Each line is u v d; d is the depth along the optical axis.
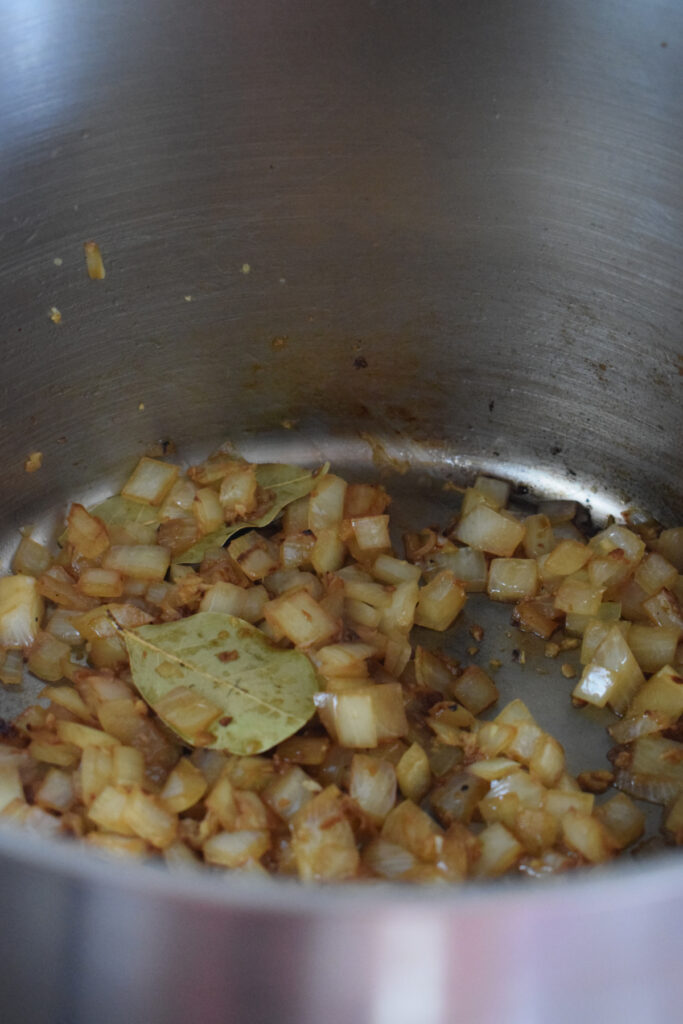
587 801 0.33
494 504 0.42
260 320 0.42
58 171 0.38
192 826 0.33
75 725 0.34
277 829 0.33
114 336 0.41
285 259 0.41
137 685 0.36
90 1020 0.29
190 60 0.37
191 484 0.41
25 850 0.26
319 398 0.44
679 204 0.38
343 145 0.39
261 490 0.42
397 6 0.37
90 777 0.33
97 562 0.40
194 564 0.40
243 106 0.38
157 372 0.42
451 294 0.42
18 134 0.37
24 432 0.40
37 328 0.39
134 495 0.41
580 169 0.39
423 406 0.44
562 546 0.39
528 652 0.38
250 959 0.27
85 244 0.39
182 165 0.39
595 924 0.26
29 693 0.37
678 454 0.42
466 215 0.40
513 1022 0.28
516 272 0.41
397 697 0.35
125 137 0.38
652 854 0.34
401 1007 0.27
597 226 0.40
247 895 0.25
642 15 0.36
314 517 0.41
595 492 0.43
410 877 0.32
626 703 0.37
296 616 0.36
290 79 0.38
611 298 0.41
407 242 0.41
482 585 0.40
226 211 0.40
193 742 0.34
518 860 0.33
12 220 0.38
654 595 0.38
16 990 0.29
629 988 0.28
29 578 0.38
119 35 0.37
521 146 0.39
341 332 0.43
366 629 0.37
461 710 0.36
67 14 0.36
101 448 0.42
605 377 0.42
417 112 0.39
